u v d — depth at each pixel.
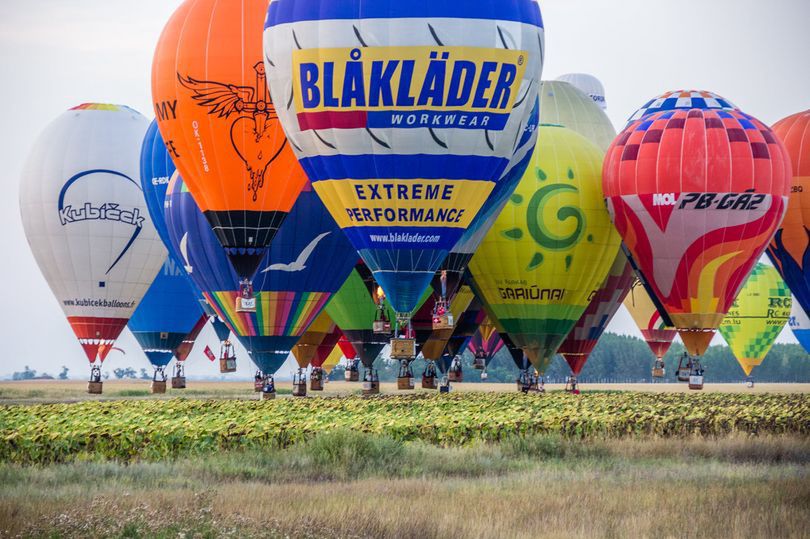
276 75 129.25
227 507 71.94
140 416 118.19
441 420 112.94
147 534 65.06
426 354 192.62
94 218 187.00
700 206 154.25
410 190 125.12
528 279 159.88
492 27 123.31
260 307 153.50
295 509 71.50
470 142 124.31
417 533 66.25
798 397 178.25
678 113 158.75
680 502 75.94
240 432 102.62
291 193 143.50
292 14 126.69
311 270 152.75
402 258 127.81
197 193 144.75
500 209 142.88
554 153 162.62
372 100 122.88
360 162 124.75
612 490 80.50
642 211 156.62
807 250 171.00
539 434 109.31
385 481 85.00
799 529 68.94
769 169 155.00
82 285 189.12
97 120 191.88
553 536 66.12
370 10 122.62
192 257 155.75
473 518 70.19
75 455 97.81
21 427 106.00
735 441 109.38
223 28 140.62
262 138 139.88
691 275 157.00
